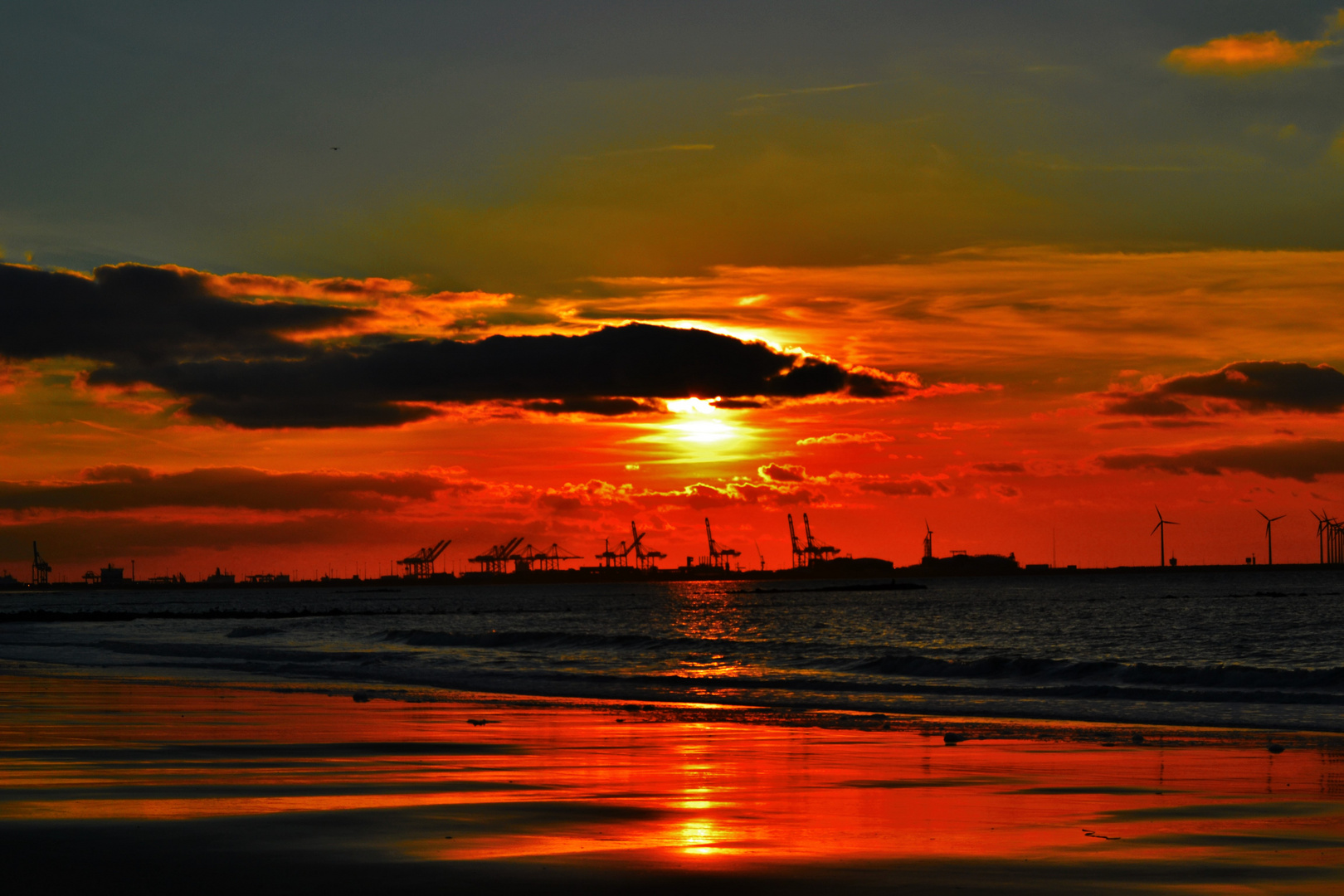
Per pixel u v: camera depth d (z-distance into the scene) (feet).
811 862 38.01
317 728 83.15
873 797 53.36
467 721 91.04
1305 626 361.10
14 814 46.52
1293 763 67.26
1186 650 250.16
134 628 418.10
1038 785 58.03
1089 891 34.24
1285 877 36.40
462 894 33.19
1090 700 114.52
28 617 578.66
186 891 33.27
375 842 40.93
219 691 119.24
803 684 136.05
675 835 43.01
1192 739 81.30
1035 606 637.30
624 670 165.27
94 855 38.34
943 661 156.66
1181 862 38.58
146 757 65.67
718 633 396.57
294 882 34.50
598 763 65.77
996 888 34.50
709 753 71.36
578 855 38.83
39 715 91.45
